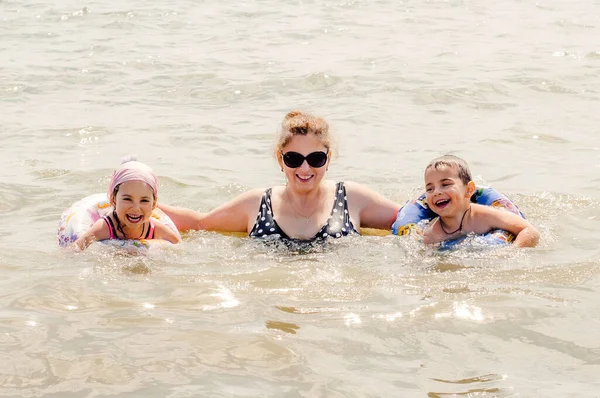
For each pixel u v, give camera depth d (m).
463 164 6.86
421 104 12.28
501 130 10.77
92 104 12.42
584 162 9.23
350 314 5.07
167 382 4.14
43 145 10.14
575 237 6.77
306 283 5.75
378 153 9.82
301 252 6.60
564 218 7.32
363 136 10.60
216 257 6.45
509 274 5.86
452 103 12.31
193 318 5.01
